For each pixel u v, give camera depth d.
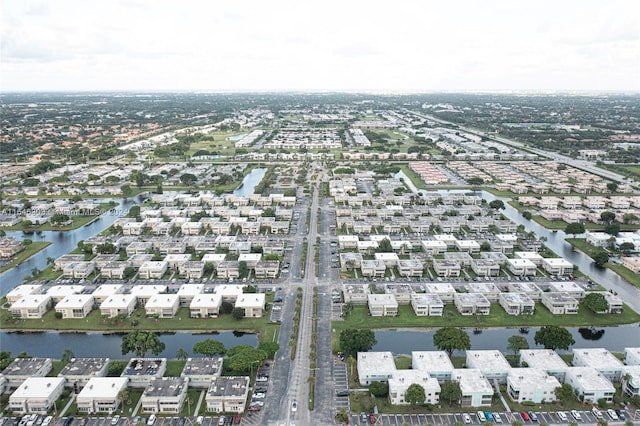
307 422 191.75
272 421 192.62
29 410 198.38
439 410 199.88
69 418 193.00
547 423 191.00
